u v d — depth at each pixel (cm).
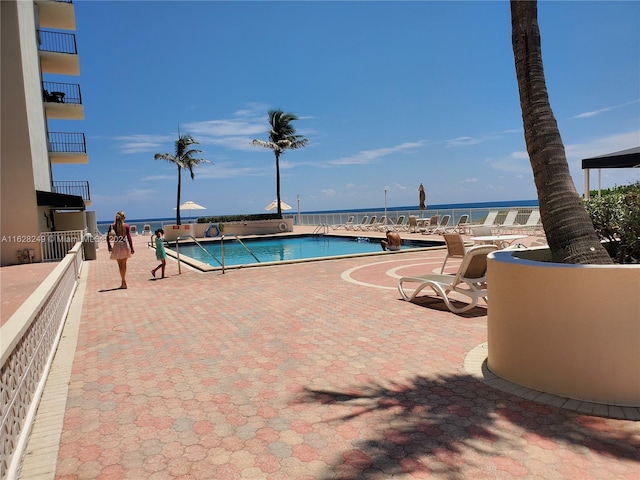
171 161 3878
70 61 2286
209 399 379
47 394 399
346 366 450
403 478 257
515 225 1905
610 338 329
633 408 326
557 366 352
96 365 476
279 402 369
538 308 359
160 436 318
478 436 301
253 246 2528
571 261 380
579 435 297
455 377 410
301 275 1094
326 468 271
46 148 2150
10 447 279
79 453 298
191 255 2177
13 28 1588
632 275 322
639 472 256
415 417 332
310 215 3869
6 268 1498
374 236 2427
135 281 1102
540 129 404
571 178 404
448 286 673
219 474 269
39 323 427
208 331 600
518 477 255
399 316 647
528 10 406
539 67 408
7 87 1598
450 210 2544
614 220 477
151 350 524
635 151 1061
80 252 1440
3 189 1606
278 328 603
